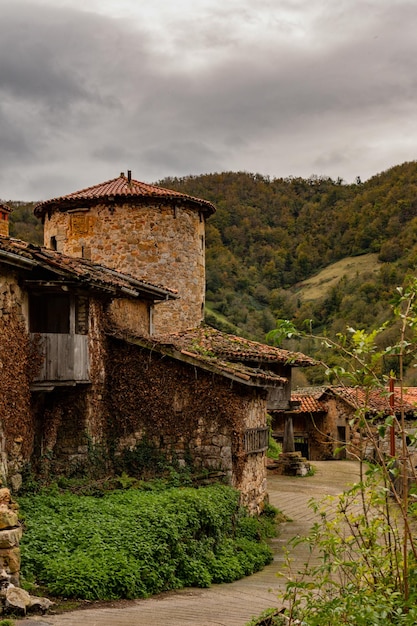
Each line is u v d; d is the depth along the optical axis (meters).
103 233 24.42
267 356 19.53
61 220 24.97
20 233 49.06
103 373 15.84
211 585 11.42
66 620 7.94
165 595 10.16
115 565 9.75
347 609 6.07
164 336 19.86
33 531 10.40
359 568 6.41
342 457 34.88
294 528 17.09
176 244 24.69
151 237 24.42
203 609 9.16
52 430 14.82
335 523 6.86
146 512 11.68
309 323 6.63
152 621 8.18
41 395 14.30
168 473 15.52
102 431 15.73
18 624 7.61
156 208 24.50
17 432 13.01
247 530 15.02
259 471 17.55
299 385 51.78
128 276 17.38
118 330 16.06
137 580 9.84
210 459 15.59
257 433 17.09
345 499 7.21
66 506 12.15
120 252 24.31
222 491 14.39
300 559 14.11
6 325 12.73
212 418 15.64
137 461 15.76
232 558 12.75
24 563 9.38
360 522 6.89
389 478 6.44
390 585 6.35
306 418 36.69
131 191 24.44
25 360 13.34
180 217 24.84
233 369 15.43
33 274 13.76
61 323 14.22
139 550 10.39
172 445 15.77
